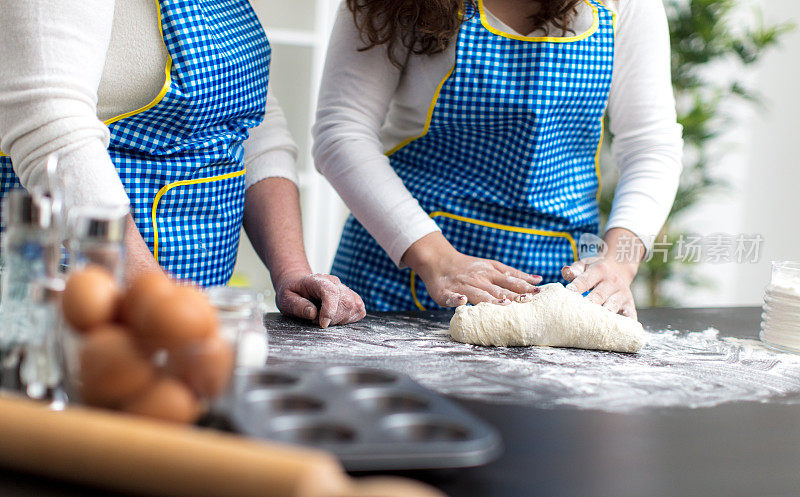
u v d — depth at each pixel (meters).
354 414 0.68
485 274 1.29
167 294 0.60
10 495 0.54
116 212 0.67
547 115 1.43
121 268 0.68
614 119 1.60
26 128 1.01
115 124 1.23
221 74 1.27
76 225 0.67
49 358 0.67
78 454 0.53
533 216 1.50
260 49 1.38
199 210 1.31
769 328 1.21
